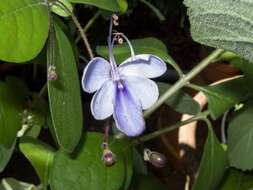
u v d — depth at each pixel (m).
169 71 0.25
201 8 0.08
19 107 0.14
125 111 0.10
